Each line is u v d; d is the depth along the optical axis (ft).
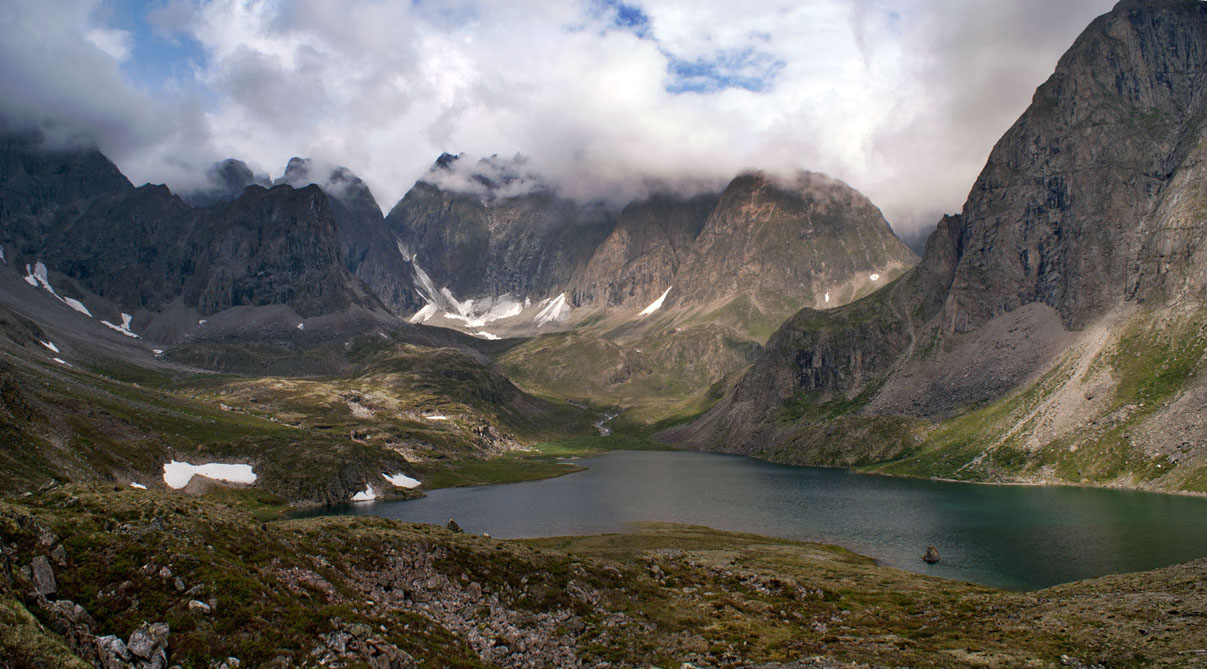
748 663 244.63
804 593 369.30
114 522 226.99
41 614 172.76
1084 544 565.12
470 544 351.25
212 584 209.97
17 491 542.16
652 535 606.55
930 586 397.19
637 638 278.67
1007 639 262.67
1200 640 229.25
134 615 190.49
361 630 217.77
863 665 234.38
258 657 190.49
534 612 301.22
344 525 336.29
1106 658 226.17
